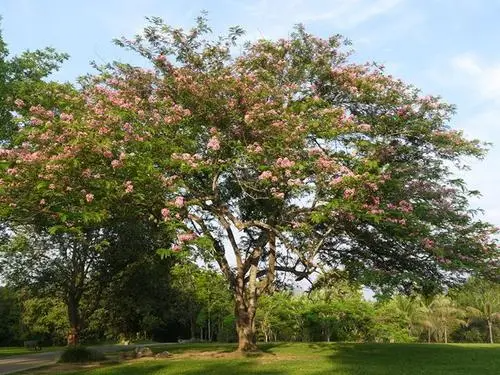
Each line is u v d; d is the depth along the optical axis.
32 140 11.17
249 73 13.89
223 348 20.92
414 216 13.71
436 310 46.09
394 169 14.38
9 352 30.03
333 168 12.05
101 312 34.12
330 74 15.12
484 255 14.77
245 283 17.03
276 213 14.60
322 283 17.27
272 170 12.18
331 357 15.74
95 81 13.85
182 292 32.75
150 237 22.78
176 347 23.53
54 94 13.05
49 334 43.41
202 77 13.02
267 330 37.09
